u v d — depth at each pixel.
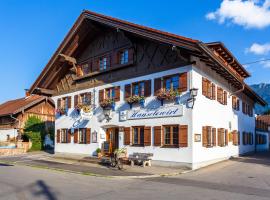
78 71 25.23
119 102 20.92
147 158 17.47
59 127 26.84
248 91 26.98
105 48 22.83
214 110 19.67
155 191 10.67
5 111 36.88
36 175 15.24
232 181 12.83
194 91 16.34
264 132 38.56
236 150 24.36
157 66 18.73
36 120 35.34
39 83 26.88
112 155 20.84
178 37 15.95
